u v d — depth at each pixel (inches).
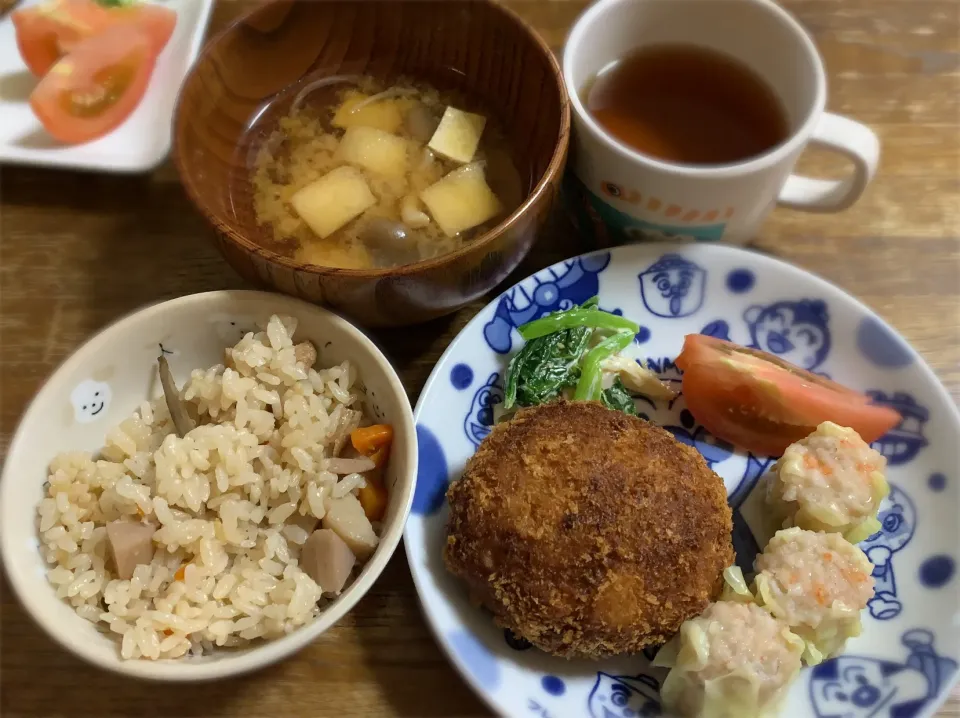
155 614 7.3
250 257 8.1
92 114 11.4
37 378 10.0
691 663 7.6
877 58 12.2
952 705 8.0
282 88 10.7
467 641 8.0
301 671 8.3
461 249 8.1
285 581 7.7
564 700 7.8
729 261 10.1
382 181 10.1
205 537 7.9
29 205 11.3
